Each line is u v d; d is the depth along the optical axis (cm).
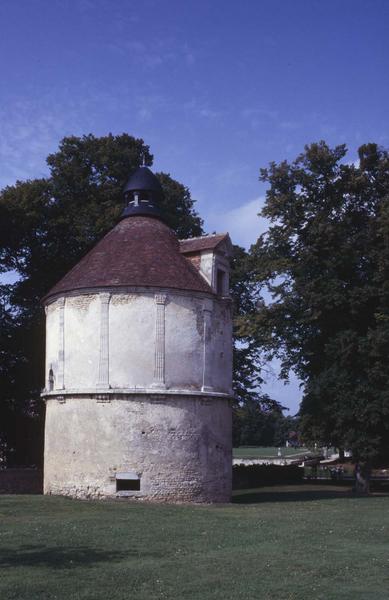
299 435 4184
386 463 4366
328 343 3950
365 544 1830
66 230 4556
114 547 1686
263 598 1234
